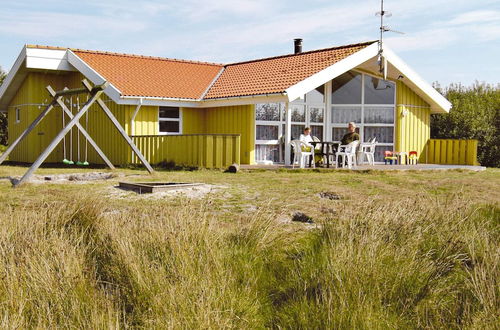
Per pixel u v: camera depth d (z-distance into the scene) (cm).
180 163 1670
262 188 1058
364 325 390
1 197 878
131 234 521
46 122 2200
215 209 795
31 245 482
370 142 1925
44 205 682
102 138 1966
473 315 404
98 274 469
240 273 473
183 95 1931
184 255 464
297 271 481
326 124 1988
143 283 424
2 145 3259
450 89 2711
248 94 1775
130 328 384
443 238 564
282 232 588
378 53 1850
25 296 404
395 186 1130
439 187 1120
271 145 1881
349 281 433
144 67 2111
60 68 2078
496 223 671
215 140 1584
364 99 2034
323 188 1064
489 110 2380
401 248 509
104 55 2128
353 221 573
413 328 401
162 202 844
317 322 399
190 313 391
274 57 2156
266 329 407
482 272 448
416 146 2130
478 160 2341
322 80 1728
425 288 441
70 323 379
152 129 1894
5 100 2425
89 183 1129
